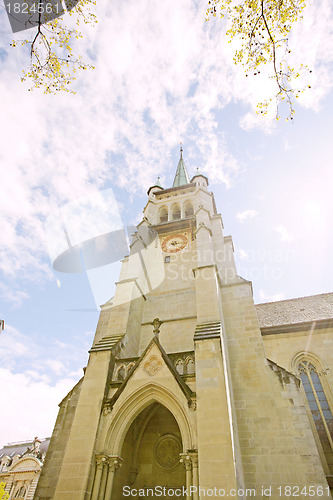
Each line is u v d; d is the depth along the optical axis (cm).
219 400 1220
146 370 1464
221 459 1071
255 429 1395
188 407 1273
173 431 1622
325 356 1944
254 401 1484
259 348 1684
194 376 1372
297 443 1321
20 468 4941
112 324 1886
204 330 1530
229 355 1684
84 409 1391
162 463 1523
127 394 1405
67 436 1574
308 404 1794
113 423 1346
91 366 1558
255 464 1298
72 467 1216
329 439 1639
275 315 2519
